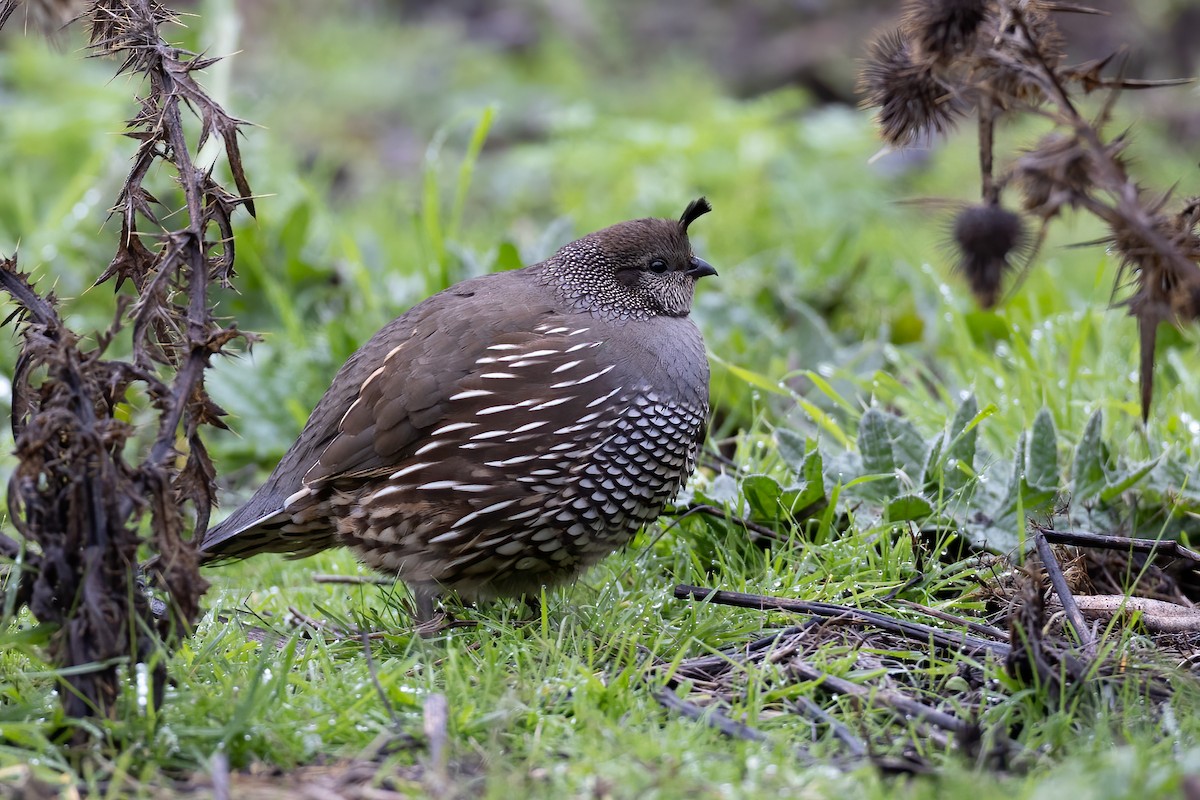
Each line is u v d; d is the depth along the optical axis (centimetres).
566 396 766
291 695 644
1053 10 716
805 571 803
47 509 592
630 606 753
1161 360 1059
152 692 590
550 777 568
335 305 1266
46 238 1328
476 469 759
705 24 2450
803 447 895
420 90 2222
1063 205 700
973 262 747
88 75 1902
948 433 862
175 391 622
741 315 1171
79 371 593
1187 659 691
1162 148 1758
